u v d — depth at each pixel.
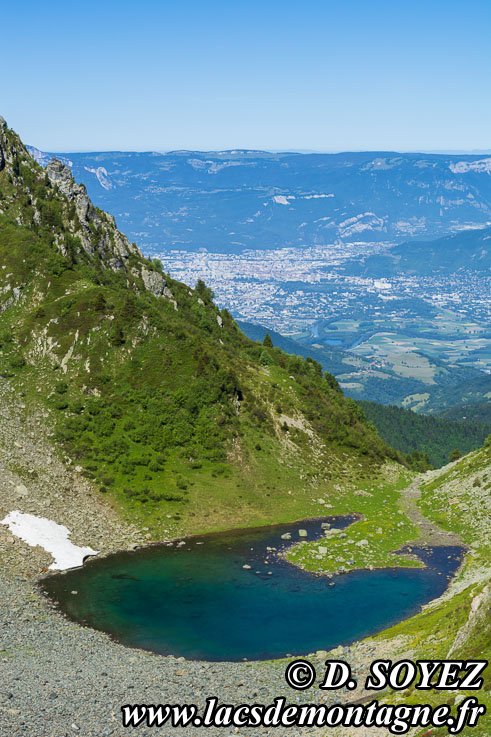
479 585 95.19
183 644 86.31
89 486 141.12
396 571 117.19
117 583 108.00
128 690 69.38
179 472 154.38
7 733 57.50
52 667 74.06
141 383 173.50
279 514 149.12
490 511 144.38
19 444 143.75
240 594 105.00
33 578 105.88
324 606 100.38
